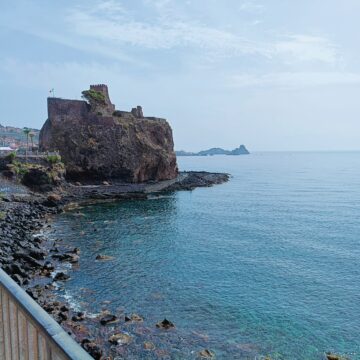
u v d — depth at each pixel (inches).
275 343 718.5
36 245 1391.5
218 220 2092.8
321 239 1610.5
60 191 2898.6
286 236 1675.7
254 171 6560.0
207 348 691.4
